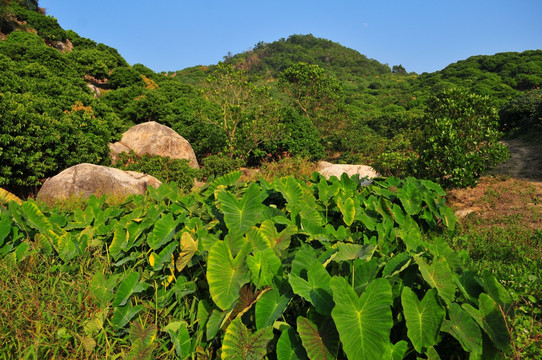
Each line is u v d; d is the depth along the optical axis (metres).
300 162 13.38
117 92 29.80
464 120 10.66
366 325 1.84
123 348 2.30
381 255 2.67
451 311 2.02
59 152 12.22
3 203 3.83
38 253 2.87
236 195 3.74
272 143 19.19
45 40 42.66
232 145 18.53
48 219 3.26
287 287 2.23
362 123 32.78
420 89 76.00
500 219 7.73
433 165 10.14
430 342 1.93
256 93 19.03
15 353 2.14
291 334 2.02
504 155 10.16
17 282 2.51
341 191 3.67
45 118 11.98
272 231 2.75
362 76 137.50
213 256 2.25
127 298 2.41
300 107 29.03
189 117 21.14
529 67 62.31
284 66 133.12
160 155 15.77
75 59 38.69
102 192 9.47
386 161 11.73
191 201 3.61
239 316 2.08
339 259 2.29
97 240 3.03
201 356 2.23
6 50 29.58
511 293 3.38
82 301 2.47
